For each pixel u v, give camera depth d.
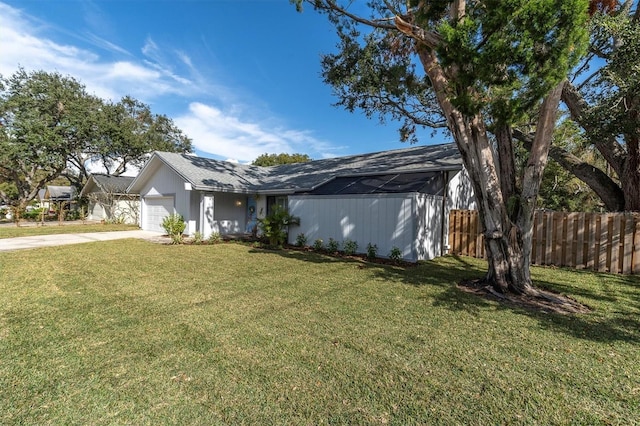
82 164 28.45
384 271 7.84
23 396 2.62
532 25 4.02
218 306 4.98
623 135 7.94
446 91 5.45
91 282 6.41
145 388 2.76
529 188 5.70
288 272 7.55
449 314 4.69
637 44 6.68
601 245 8.33
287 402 2.59
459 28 4.42
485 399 2.65
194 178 14.33
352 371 3.07
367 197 10.52
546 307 5.06
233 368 3.11
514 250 5.76
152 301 5.20
